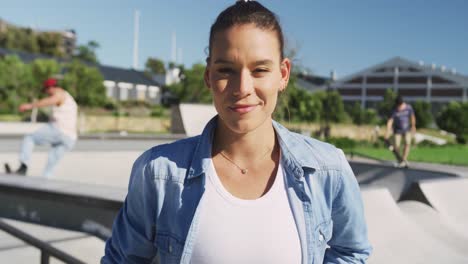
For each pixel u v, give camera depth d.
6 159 7.96
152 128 28.95
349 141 19.20
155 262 2.01
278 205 1.25
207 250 1.22
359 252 1.40
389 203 3.95
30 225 4.12
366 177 7.10
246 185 1.28
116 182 7.71
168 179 1.29
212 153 1.32
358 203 1.35
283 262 1.21
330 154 1.34
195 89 48.94
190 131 15.89
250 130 1.22
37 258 3.60
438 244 3.65
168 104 63.47
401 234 3.62
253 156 1.29
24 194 4.10
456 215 4.73
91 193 3.63
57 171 8.00
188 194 1.27
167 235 1.29
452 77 57.47
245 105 1.20
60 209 3.98
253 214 1.23
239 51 1.17
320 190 1.30
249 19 1.19
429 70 59.28
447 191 5.00
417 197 4.90
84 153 9.14
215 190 1.26
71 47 111.69
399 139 9.11
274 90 1.22
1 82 34.91
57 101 6.26
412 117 9.01
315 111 32.09
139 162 1.36
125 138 14.12
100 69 65.06
